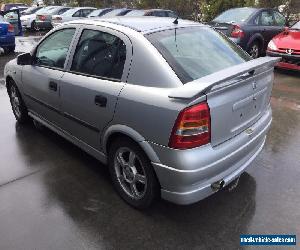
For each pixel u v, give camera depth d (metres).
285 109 6.25
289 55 8.52
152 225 3.18
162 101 2.84
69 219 3.25
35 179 3.90
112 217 3.28
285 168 4.16
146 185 3.16
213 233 3.09
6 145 4.69
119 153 3.38
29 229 3.12
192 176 2.79
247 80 3.12
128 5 25.56
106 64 3.46
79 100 3.67
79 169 4.11
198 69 3.12
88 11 19.95
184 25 3.67
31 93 4.71
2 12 13.95
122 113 3.14
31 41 15.73
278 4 16.38
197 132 2.75
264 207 3.43
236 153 3.10
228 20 9.88
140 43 3.17
